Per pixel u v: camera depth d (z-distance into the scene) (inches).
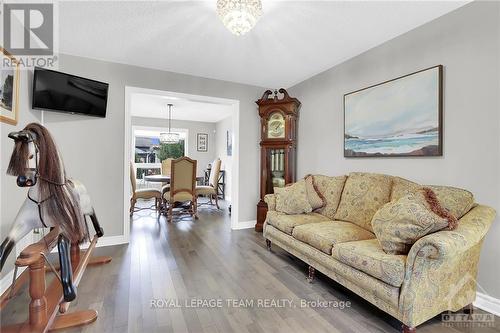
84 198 82.7
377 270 63.1
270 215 117.6
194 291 80.8
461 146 78.9
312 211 117.6
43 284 57.0
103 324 63.8
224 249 119.7
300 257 95.1
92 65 119.9
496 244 71.2
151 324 64.2
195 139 304.8
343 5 79.3
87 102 114.7
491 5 72.2
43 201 57.9
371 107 107.4
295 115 150.8
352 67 118.4
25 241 90.7
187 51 113.0
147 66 130.6
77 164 117.1
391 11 82.1
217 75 144.3
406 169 94.7
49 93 103.2
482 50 74.2
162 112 254.7
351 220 99.7
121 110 126.6
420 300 58.1
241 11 66.4
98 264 100.1
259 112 154.7
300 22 89.0
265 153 153.6
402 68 96.3
